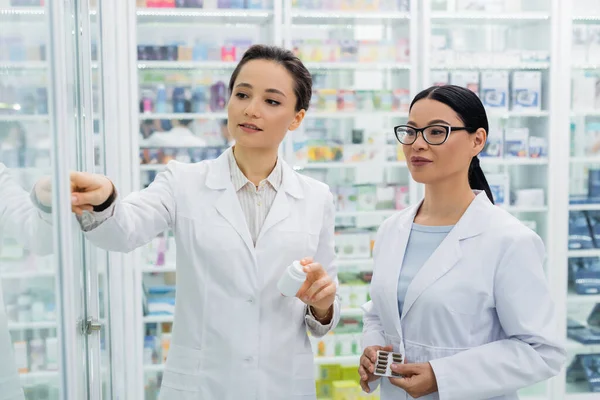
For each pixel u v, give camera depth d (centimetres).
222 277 156
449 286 155
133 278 366
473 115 154
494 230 156
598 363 420
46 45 112
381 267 169
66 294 121
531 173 436
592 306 430
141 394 369
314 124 420
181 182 162
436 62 405
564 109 400
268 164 163
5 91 93
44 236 111
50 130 113
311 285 153
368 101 415
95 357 190
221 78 404
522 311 151
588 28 409
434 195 164
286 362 161
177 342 160
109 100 271
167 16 396
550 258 403
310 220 165
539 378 152
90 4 192
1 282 94
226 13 388
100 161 226
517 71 414
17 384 100
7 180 94
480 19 416
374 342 171
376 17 407
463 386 149
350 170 432
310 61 406
